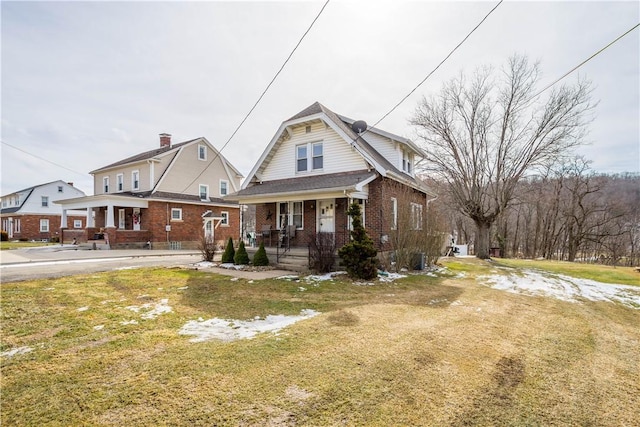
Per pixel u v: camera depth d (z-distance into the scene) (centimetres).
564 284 1015
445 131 2038
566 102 1747
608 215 2816
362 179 1141
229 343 432
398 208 1220
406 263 1204
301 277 978
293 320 548
